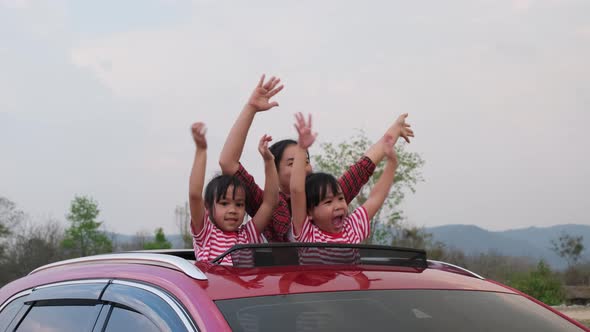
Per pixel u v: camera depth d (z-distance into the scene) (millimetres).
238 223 4668
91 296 3297
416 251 3705
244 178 5098
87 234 63938
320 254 3395
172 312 2812
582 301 28891
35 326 3531
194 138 4469
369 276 3240
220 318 2652
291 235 5184
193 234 4660
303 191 4785
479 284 3496
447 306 3127
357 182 5551
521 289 29266
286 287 2951
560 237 62750
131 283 3137
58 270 3793
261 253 3244
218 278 2957
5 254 58156
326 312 2834
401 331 2842
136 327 2943
